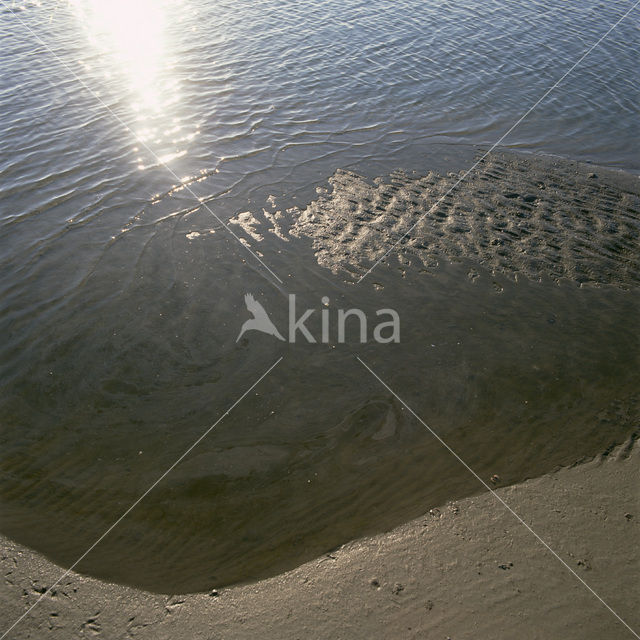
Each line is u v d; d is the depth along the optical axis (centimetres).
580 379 529
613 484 426
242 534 411
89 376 541
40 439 484
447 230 740
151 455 471
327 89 1143
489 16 1491
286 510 427
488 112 1066
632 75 1184
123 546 402
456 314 610
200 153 924
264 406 514
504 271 668
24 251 700
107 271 671
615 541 384
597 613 343
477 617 345
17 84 1112
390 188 838
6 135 943
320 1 1605
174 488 444
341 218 768
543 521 403
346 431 489
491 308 617
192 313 614
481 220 758
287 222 762
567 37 1361
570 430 479
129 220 761
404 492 435
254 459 466
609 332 580
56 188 823
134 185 834
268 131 998
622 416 488
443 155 929
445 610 350
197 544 404
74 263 683
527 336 580
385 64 1244
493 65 1238
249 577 379
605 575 364
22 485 446
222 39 1356
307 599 362
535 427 484
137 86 1124
